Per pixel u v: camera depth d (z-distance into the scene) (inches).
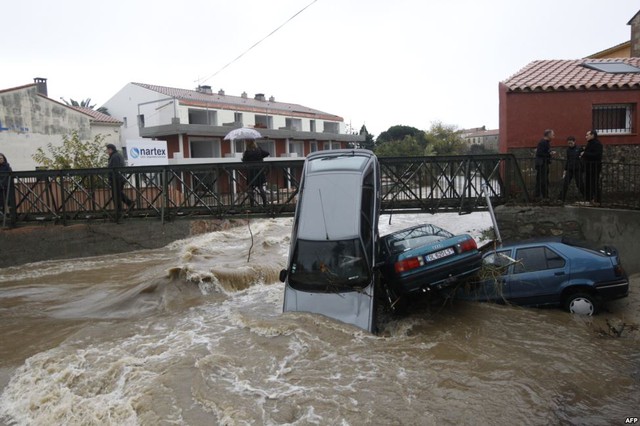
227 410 229.9
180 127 1312.7
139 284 521.7
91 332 380.2
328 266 342.3
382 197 483.5
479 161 468.4
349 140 2117.4
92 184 535.5
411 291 342.0
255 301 461.4
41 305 483.8
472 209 472.4
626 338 308.8
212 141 1498.5
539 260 360.5
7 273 628.1
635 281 395.2
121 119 1619.1
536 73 585.3
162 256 736.3
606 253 347.3
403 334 323.9
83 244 736.3
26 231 679.1
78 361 314.2
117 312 452.1
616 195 484.7
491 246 423.2
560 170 509.4
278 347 302.0
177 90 1737.2
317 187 367.9
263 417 223.5
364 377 259.8
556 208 438.6
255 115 1765.5
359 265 339.6
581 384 248.2
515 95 519.5
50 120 1082.1
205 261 642.8
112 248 768.3
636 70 570.9
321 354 288.5
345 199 357.4
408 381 253.8
